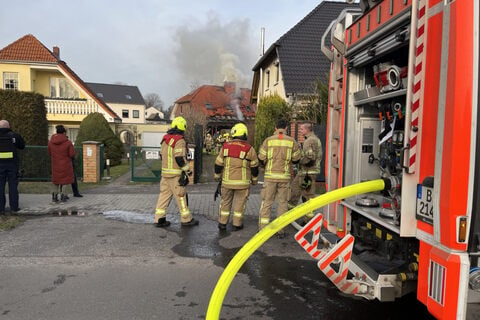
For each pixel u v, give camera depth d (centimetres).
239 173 611
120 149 1939
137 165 1205
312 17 2191
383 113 365
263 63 2339
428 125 239
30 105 1322
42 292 396
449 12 218
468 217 216
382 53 319
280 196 577
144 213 746
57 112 2477
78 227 642
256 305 373
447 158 220
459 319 218
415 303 378
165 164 639
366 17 341
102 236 593
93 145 1161
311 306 372
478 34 209
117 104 6394
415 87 247
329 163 428
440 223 227
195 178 1140
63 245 548
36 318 342
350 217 388
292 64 1933
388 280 289
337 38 404
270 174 570
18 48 2352
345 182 393
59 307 363
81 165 1230
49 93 2503
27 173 1159
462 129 213
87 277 436
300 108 1417
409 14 269
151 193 973
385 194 375
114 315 349
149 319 343
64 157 822
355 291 305
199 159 1232
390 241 321
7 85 2297
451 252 221
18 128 1299
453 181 217
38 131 1352
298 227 560
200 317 347
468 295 239
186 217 646
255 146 1692
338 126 420
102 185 1119
